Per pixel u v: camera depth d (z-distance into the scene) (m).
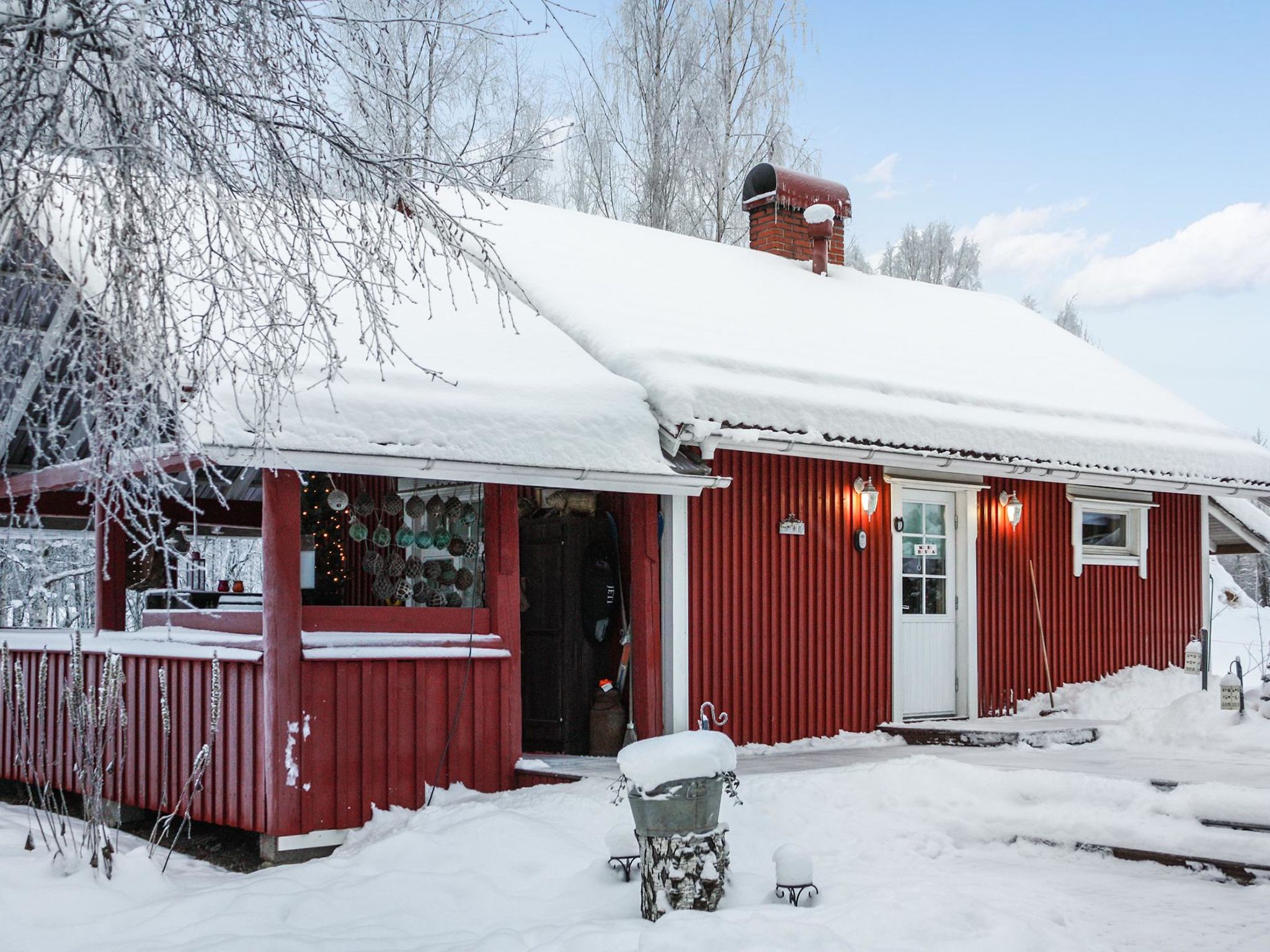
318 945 5.60
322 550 9.77
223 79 4.96
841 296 14.10
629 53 23.98
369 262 5.22
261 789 7.66
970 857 7.12
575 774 8.33
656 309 11.05
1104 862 6.98
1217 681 13.22
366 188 5.36
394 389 8.08
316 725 7.74
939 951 5.16
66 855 7.28
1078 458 12.09
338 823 7.78
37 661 10.24
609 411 8.91
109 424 4.82
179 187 5.20
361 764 7.91
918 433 10.71
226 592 10.28
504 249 11.58
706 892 5.87
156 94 4.65
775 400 9.80
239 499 11.35
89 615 21.00
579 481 8.59
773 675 10.38
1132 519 13.93
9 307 5.58
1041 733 10.44
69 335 4.96
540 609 10.41
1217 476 13.43
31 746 10.02
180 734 8.47
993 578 12.34
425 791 8.18
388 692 8.07
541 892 6.47
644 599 9.58
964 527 12.16
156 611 9.72
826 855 7.03
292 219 6.77
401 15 5.61
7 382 5.51
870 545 11.32
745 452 10.37
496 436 8.20
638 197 24.16
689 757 5.86
